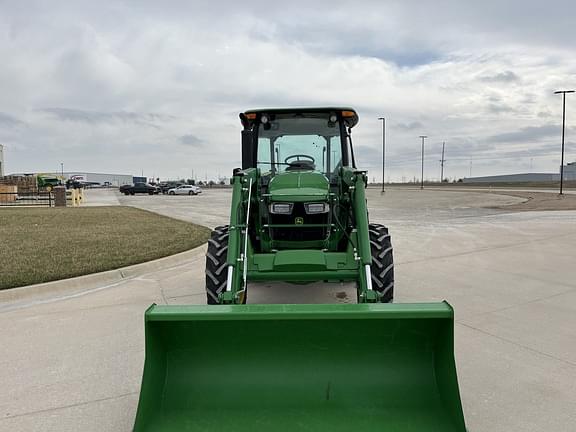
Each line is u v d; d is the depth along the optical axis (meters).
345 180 4.87
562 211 20.20
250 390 2.77
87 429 3.01
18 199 36.28
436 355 2.79
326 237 4.86
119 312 5.54
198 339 2.82
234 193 4.39
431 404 2.71
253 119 5.53
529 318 5.14
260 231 4.96
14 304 5.93
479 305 5.68
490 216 18.23
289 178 5.17
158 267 8.27
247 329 2.79
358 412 2.70
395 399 2.73
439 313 2.68
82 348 4.37
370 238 4.88
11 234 12.09
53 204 31.83
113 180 145.12
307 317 2.69
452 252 9.64
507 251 9.67
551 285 6.67
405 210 22.72
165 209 25.83
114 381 3.69
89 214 20.08
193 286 6.90
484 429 2.94
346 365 2.82
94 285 6.98
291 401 2.74
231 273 3.96
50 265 7.71
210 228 13.99
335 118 5.52
